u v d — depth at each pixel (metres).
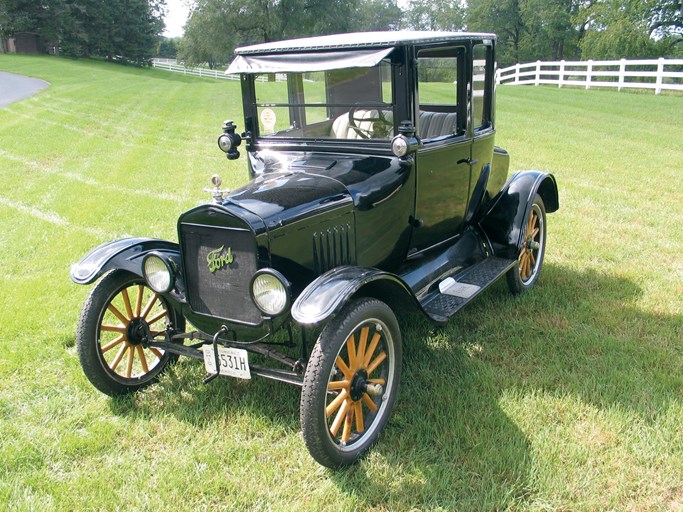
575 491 2.54
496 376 3.42
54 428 3.09
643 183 8.09
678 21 34.22
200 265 2.96
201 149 11.78
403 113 3.28
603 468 2.67
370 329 2.89
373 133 3.45
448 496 2.54
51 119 15.99
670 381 3.29
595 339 3.78
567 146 11.02
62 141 12.64
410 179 3.44
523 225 4.34
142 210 7.16
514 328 3.99
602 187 7.89
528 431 2.93
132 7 53.88
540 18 48.16
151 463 2.83
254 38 45.34
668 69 34.38
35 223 6.68
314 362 2.56
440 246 4.16
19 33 50.53
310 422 2.54
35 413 3.23
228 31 44.00
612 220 6.45
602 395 3.21
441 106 3.92
